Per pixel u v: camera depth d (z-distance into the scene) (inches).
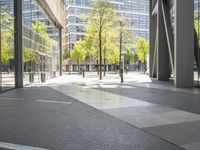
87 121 326.0
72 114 370.9
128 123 315.6
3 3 653.9
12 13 744.3
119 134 266.8
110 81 1134.4
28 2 919.7
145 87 816.9
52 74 1486.2
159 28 1198.9
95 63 3535.9
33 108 419.5
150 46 1488.7
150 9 1469.0
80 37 3710.6
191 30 756.0
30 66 958.4
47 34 1332.4
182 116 356.2
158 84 946.1
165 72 1201.4
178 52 770.8
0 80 637.9
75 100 515.8
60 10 1626.5
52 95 596.4
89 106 442.6
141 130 282.5
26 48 886.4
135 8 4052.7
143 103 476.1
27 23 903.7
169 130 281.9
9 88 717.9
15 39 767.7
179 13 751.7
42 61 1186.6
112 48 1519.4
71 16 3688.5
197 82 804.0
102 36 1391.5
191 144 233.8
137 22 4074.8
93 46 1466.5
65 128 291.1
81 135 263.0
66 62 3506.4
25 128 290.8
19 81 787.4
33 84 941.8
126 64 3442.4
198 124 309.1
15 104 460.4
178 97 563.5
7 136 259.8
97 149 221.0
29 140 246.4
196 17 813.9
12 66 746.8
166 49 1198.9
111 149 220.8
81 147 226.1
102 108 422.3
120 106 442.3
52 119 336.8
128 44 2006.6
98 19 1331.2
